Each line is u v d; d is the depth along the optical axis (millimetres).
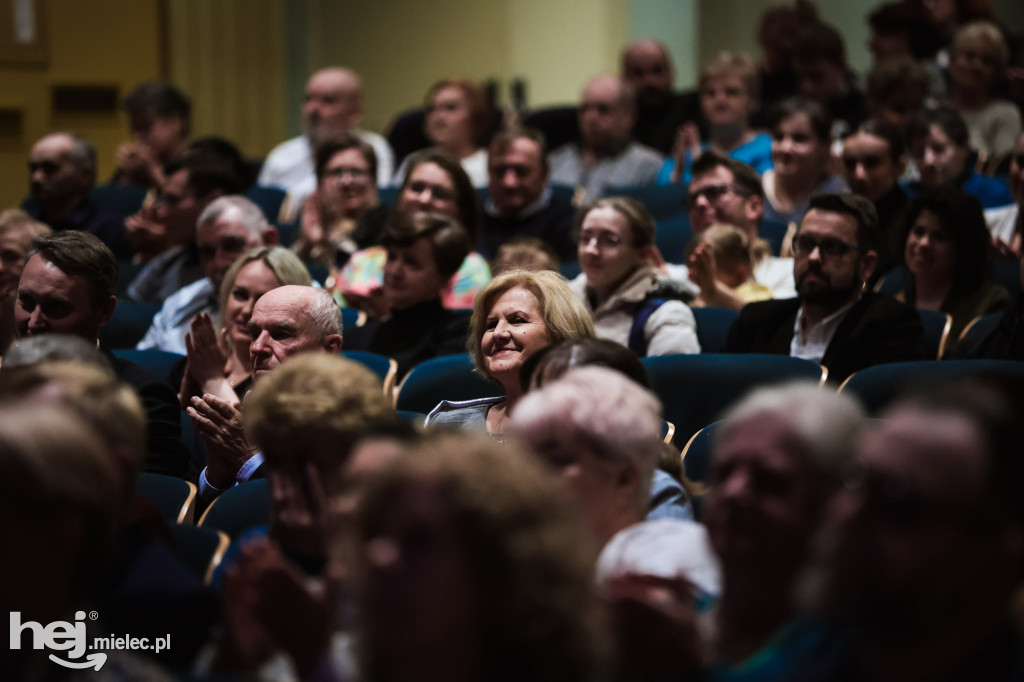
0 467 2453
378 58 17094
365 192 9836
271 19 16031
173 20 15188
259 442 3432
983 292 7059
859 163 8516
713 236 7684
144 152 11547
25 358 3975
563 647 2135
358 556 2211
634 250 6914
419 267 7070
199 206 9062
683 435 5621
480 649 2133
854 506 2170
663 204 10422
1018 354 5902
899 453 2133
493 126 13273
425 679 2131
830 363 6168
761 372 5570
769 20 12953
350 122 12680
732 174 8219
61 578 2520
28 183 14492
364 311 8148
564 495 2254
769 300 6676
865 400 5219
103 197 11336
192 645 3072
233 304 6250
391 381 6066
